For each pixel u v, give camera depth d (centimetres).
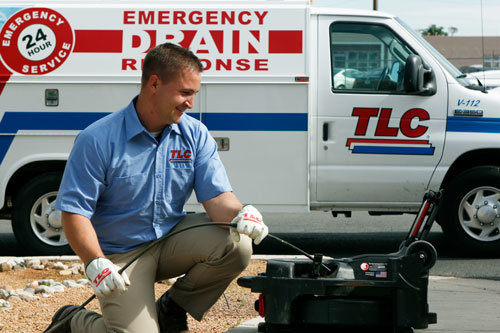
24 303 532
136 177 357
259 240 344
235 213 366
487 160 786
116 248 366
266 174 745
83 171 346
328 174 751
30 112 742
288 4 745
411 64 735
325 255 805
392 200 760
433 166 755
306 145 742
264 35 741
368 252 825
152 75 343
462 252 798
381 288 392
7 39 743
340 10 765
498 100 757
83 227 340
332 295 395
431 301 549
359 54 761
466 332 447
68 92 741
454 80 759
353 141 751
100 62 743
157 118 353
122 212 363
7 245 896
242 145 745
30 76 741
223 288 387
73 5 746
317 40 757
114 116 358
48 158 742
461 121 754
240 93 741
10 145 743
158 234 370
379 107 751
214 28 742
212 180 373
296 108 741
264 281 398
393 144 753
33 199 750
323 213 1224
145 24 744
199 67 348
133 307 349
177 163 367
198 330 463
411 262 385
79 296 561
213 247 369
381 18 766
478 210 768
